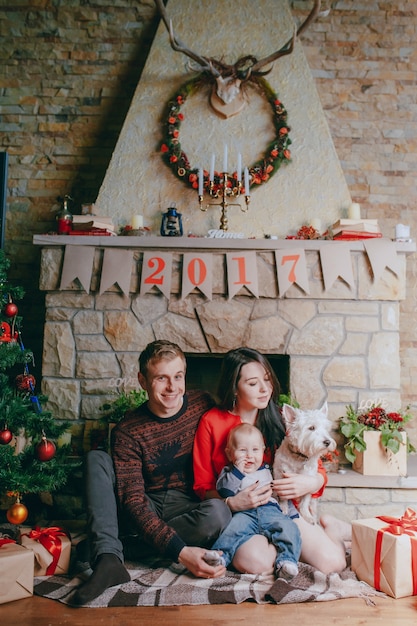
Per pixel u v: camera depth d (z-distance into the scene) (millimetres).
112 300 3254
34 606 1974
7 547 2104
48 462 2539
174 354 2365
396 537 2064
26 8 4055
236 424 2379
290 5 4055
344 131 4023
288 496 2234
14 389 2670
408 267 3963
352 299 3234
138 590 2041
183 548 2084
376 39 4055
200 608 1962
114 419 3098
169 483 2359
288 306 3238
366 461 2945
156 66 3695
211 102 3641
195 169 3570
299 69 3693
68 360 3244
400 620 1896
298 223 3582
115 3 4055
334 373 3209
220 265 3250
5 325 2689
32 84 4059
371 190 3996
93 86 4059
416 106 4035
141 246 3232
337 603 2014
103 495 2166
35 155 4043
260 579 2117
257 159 3635
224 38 3709
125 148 3639
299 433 2238
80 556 2324
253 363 2430
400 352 3934
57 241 3240
